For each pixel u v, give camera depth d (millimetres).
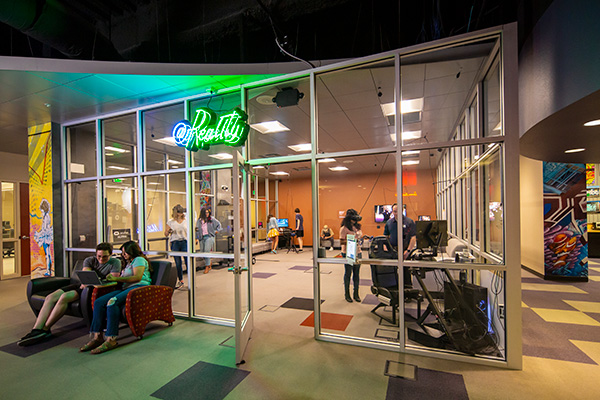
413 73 3416
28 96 3910
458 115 4914
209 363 2658
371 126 5535
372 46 4758
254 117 5078
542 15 2840
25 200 7000
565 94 2449
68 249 4969
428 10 4062
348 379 2377
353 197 10875
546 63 2768
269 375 2447
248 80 3572
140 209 4227
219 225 6492
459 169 5008
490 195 3291
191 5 4293
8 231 6688
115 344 2975
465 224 4703
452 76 3512
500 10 3676
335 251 9641
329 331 3322
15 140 5914
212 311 4047
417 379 2365
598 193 8516
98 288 3258
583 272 5566
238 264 2699
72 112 4535
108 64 3330
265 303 4336
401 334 2840
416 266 2826
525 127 3326
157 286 3398
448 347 2832
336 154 3150
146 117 4758
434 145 2777
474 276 3611
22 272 6859
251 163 3564
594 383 2289
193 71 3406
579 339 3072
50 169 4992
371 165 9039
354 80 3600
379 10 4191
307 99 4246
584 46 2193
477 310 2881
